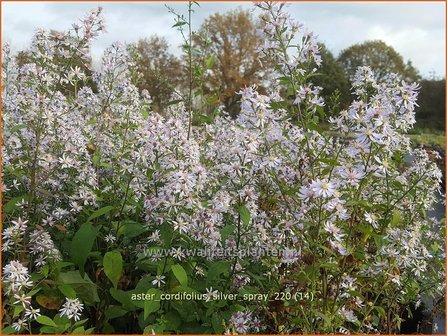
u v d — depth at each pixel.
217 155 5.55
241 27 32.88
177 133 4.48
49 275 4.22
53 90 5.11
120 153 5.16
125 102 6.10
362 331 4.48
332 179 4.14
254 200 4.39
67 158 4.96
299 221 4.00
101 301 4.53
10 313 3.91
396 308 4.75
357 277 4.14
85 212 4.78
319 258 3.93
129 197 4.85
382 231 4.11
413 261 4.24
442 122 34.09
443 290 4.87
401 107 4.06
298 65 4.21
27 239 4.54
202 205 4.37
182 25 5.18
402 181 4.67
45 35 4.84
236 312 4.05
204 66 5.40
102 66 5.77
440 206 7.52
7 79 6.15
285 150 4.54
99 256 4.58
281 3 4.23
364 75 4.39
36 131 4.59
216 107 6.13
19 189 5.18
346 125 4.14
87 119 6.11
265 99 4.18
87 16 4.72
